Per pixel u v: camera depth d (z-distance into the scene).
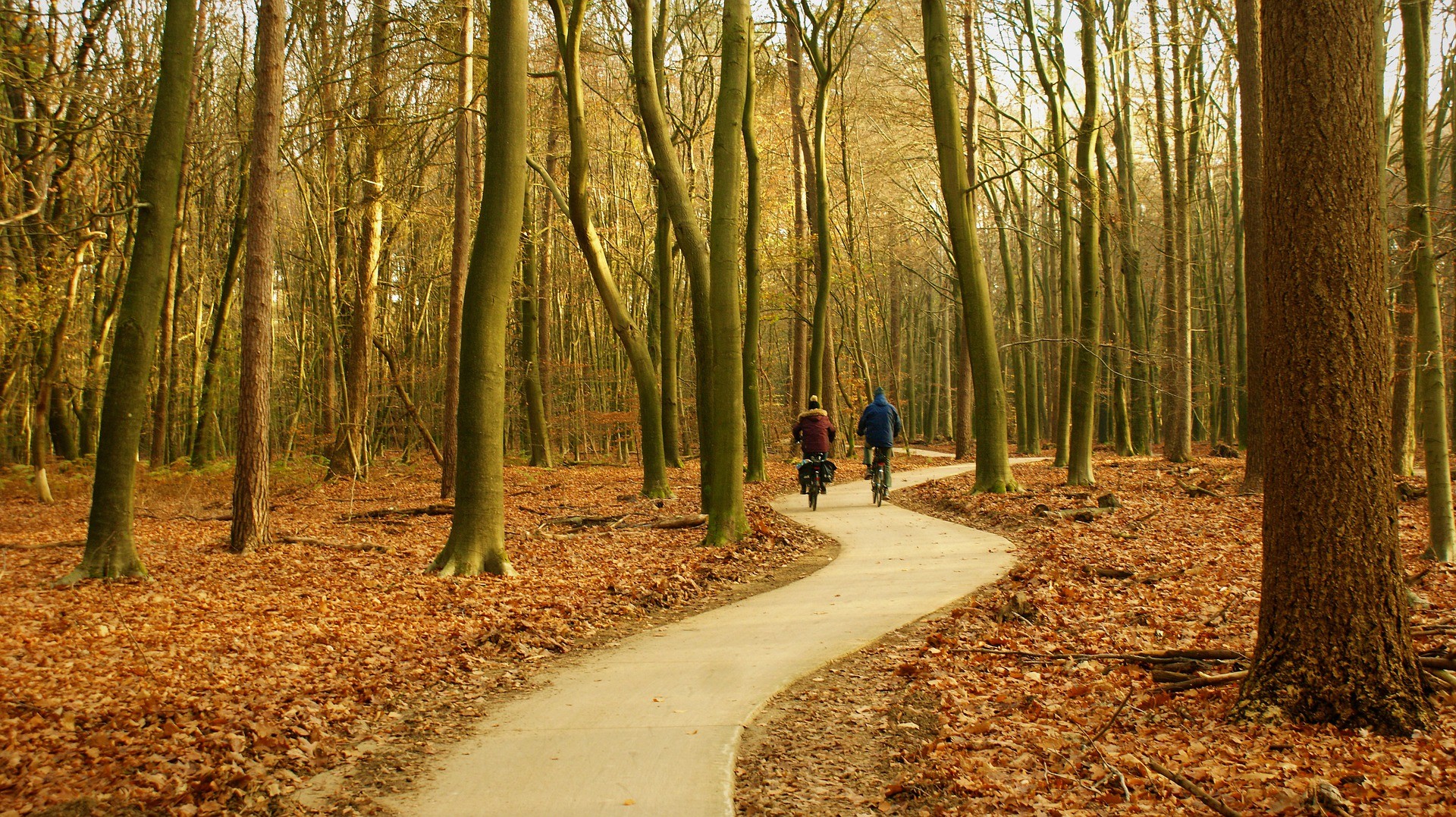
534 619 8.45
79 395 28.69
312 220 24.94
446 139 20.38
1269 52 4.99
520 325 34.31
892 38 29.56
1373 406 4.87
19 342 20.95
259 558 12.40
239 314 33.72
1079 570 9.83
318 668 6.77
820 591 9.66
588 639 8.10
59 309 20.70
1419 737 4.58
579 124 18.09
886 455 17.12
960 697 5.97
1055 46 22.89
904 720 5.69
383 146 21.92
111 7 18.81
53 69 18.11
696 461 31.55
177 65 10.62
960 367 33.72
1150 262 36.66
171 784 4.53
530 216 30.94
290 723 5.51
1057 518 13.54
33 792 4.33
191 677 6.30
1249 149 14.07
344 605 9.07
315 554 12.80
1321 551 4.90
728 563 11.41
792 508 17.05
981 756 4.95
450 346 20.03
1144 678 6.09
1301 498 4.95
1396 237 9.99
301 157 21.77
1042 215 41.53
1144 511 14.41
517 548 13.16
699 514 15.53
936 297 61.53
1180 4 24.25
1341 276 4.82
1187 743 4.91
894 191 38.66
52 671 6.33
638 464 32.66
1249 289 15.18
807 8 22.34
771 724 5.68
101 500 10.61
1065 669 6.45
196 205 30.83
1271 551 5.13
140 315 10.70
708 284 15.95
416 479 26.62
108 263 25.92
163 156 10.66
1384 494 4.87
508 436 38.38
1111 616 7.95
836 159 33.69
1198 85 27.53
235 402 32.66
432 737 5.53
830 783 4.79
